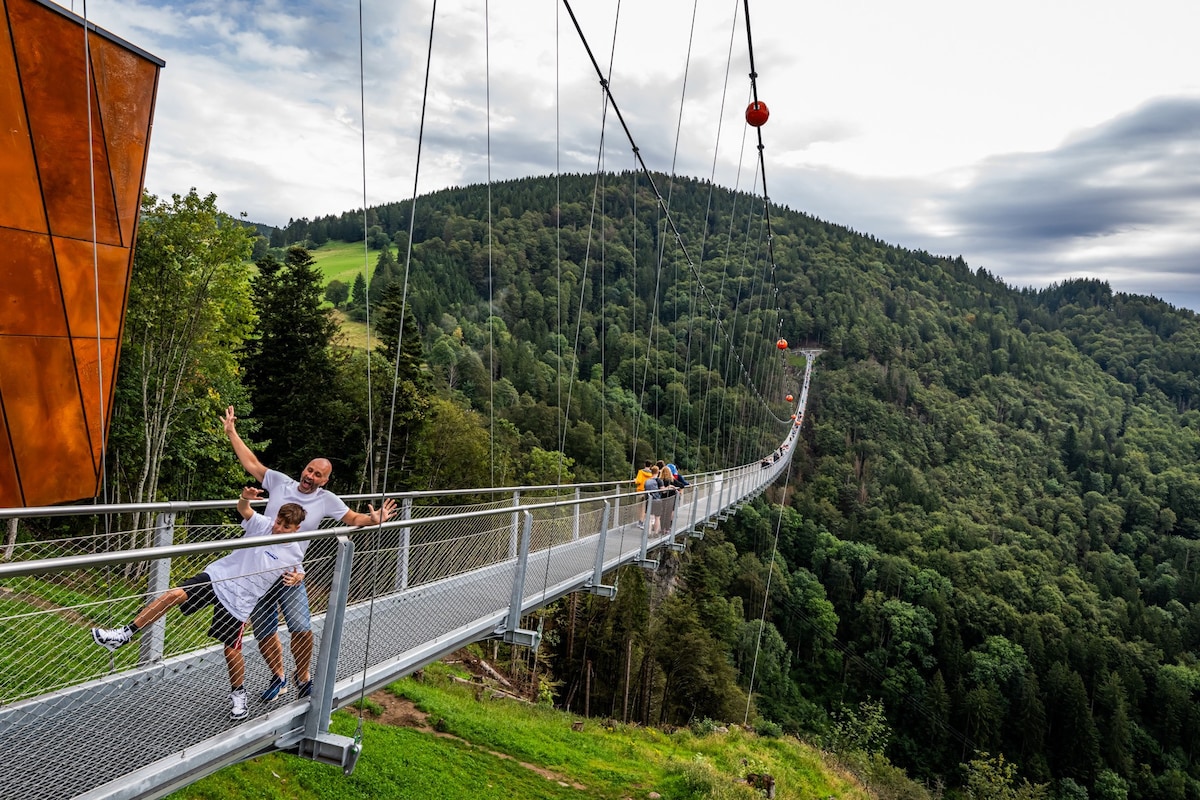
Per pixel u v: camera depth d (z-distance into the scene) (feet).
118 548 12.37
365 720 35.94
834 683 190.08
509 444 159.84
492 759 37.63
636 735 56.95
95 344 28.96
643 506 42.04
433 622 17.99
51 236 26.61
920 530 301.02
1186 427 507.30
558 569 27.58
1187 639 254.47
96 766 9.36
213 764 10.76
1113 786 163.43
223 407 79.56
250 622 12.08
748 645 159.84
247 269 76.33
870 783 74.23
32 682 9.42
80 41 26.18
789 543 262.88
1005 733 178.91
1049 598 245.86
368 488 94.94
